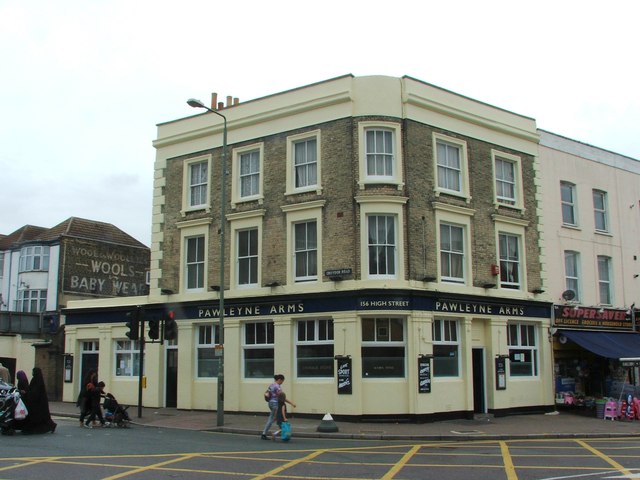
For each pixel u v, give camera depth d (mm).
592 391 26938
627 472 11633
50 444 14828
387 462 12875
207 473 11312
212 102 26141
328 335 21922
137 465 12062
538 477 11133
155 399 25594
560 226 27469
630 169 31625
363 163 22000
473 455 14062
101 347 27641
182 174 26281
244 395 23250
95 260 42156
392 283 21203
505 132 25812
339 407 20922
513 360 24734
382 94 22359
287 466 12195
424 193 22516
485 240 24266
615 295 29219
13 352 32781
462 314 22750
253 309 23312
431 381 21328
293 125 23562
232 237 24391
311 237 22766
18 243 43500
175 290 25672
